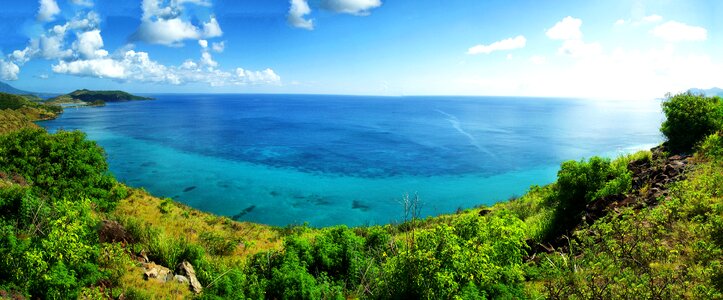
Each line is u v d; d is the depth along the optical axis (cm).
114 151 9406
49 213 1352
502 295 915
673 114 1908
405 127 16462
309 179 6781
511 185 6438
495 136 13038
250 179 6725
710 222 898
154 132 13788
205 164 7975
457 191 6081
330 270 1432
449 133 14100
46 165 2002
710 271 724
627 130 14875
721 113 1795
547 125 17338
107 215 1969
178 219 2609
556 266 1025
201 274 1444
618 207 1417
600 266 898
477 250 1021
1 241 1063
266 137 12638
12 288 916
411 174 7231
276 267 1350
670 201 1160
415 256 968
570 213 1634
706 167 1354
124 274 1241
